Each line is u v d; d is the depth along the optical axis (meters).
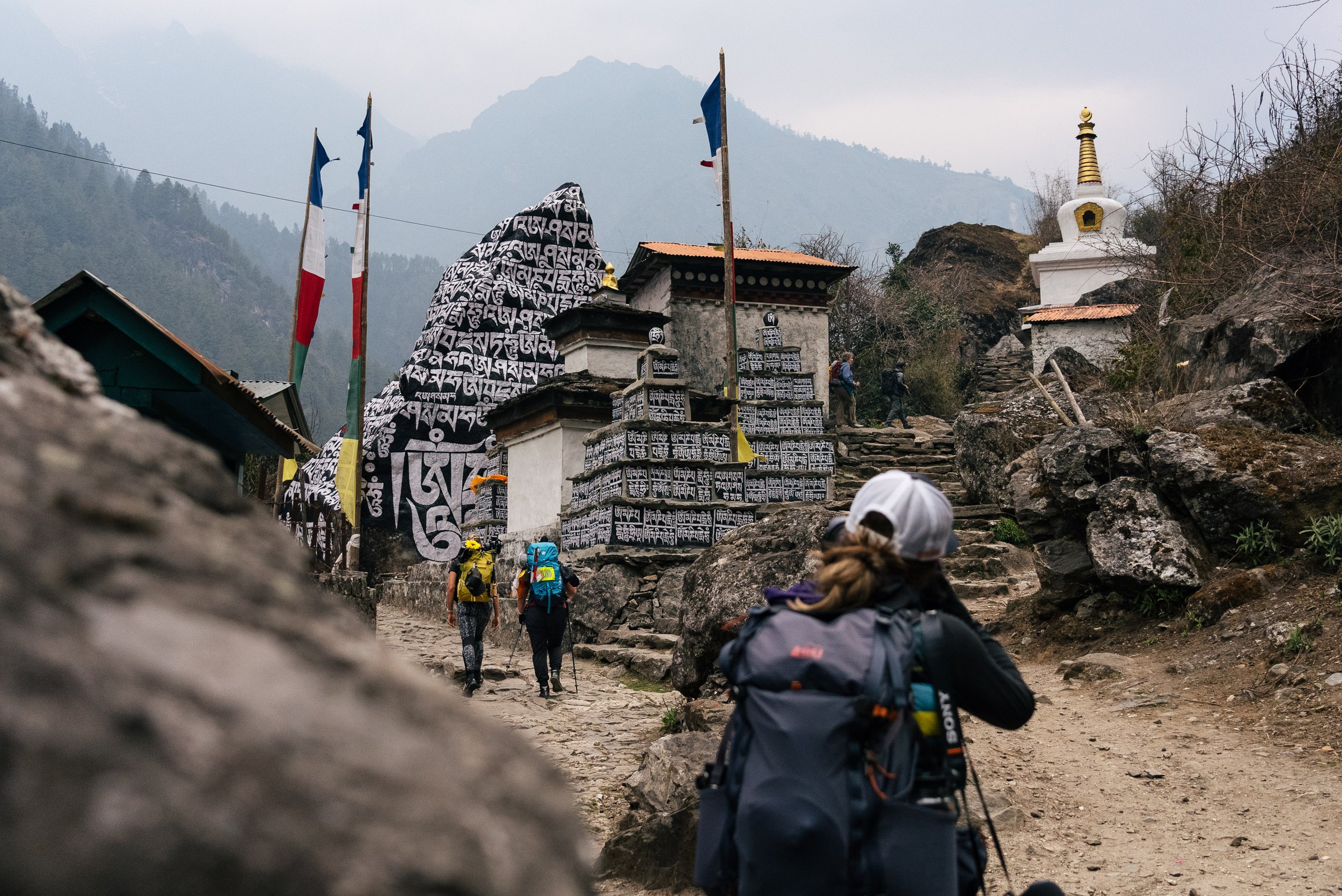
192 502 0.65
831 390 24.56
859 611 2.01
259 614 0.58
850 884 1.74
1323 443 9.57
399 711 0.59
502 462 20.75
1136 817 5.40
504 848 0.54
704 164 17.47
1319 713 6.46
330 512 11.62
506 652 13.34
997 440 16.59
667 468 14.85
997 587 12.97
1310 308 10.18
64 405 0.65
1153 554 9.07
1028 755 6.43
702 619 8.18
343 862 0.47
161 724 0.45
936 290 38.94
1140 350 14.91
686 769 5.56
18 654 0.43
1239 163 12.57
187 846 0.42
